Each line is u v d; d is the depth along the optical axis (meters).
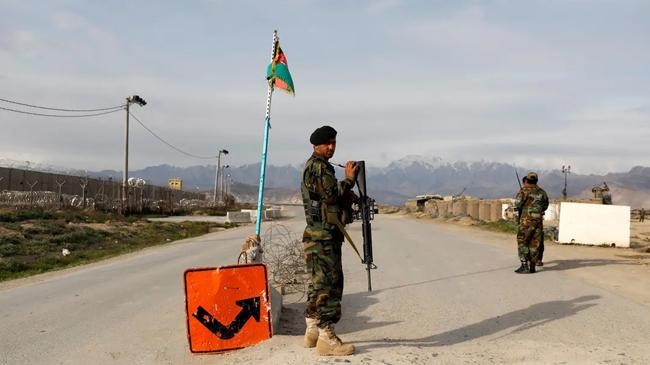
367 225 5.83
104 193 39.47
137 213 42.28
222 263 13.64
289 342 5.25
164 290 9.48
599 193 44.81
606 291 8.45
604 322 6.39
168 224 29.83
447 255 13.76
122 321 7.09
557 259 12.83
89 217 27.94
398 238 19.95
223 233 26.77
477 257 13.23
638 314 6.81
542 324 6.31
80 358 5.53
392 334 5.98
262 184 7.43
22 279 11.70
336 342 4.66
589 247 16.70
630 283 9.23
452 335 5.89
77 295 9.18
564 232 17.45
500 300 7.78
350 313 7.09
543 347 5.02
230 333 5.45
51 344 6.04
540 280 9.55
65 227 21.31
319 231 4.80
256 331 5.50
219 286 5.45
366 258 5.80
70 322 7.09
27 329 6.73
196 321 5.41
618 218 17.03
